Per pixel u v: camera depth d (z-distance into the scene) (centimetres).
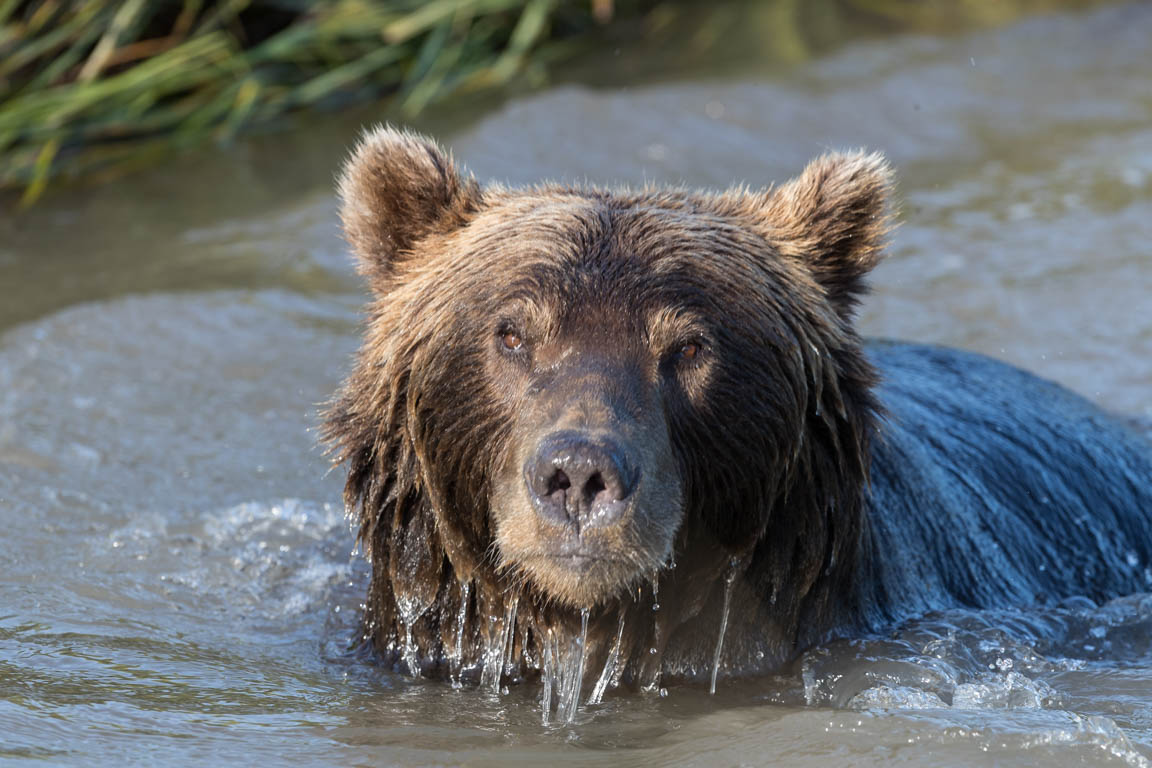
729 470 843
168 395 1391
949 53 2384
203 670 898
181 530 1157
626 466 734
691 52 2356
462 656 912
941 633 923
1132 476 1191
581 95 2055
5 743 749
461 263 865
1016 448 1119
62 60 1989
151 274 1653
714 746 781
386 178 913
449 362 838
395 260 926
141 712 810
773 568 885
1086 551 1105
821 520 884
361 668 924
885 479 980
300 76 2152
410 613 907
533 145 1927
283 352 1475
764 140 2023
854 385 905
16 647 913
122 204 1855
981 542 1027
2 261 1691
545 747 786
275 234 1752
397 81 2209
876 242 924
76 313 1515
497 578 877
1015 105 2228
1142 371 1486
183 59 2036
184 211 1833
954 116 2173
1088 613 1004
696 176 1914
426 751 775
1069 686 880
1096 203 1895
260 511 1198
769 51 2362
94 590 1034
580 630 888
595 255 826
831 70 2275
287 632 990
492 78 2236
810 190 916
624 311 809
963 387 1170
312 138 2047
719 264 845
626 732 815
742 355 834
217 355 1464
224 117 2067
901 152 2061
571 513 749
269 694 861
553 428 750
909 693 842
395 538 900
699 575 878
